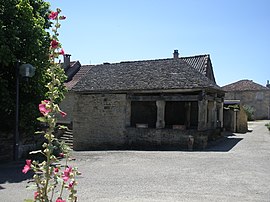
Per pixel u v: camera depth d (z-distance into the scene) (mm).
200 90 15273
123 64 20781
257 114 38625
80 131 18781
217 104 19609
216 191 6766
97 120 18234
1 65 10914
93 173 8773
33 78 11156
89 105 18562
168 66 18250
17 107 10555
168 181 7734
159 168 9555
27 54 10844
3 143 11336
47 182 2582
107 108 17922
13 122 11359
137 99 16969
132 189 6906
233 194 6531
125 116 17312
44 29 12359
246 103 39344
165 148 15672
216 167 9625
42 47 11328
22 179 8016
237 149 13789
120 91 17359
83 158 11812
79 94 18938
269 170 9133
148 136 16422
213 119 17594
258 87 39438
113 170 9258
